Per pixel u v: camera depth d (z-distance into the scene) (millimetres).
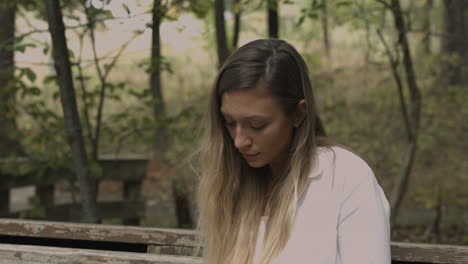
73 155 2857
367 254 1376
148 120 3668
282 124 1433
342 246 1431
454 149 6406
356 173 1471
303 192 1492
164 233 1809
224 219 1633
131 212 4535
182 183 4309
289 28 8453
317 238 1435
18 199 6762
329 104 5969
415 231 5223
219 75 1447
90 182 2902
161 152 6031
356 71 6117
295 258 1437
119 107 5398
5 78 3520
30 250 1830
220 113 1575
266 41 1451
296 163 1499
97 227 1854
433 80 6590
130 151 4965
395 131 5863
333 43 9102
